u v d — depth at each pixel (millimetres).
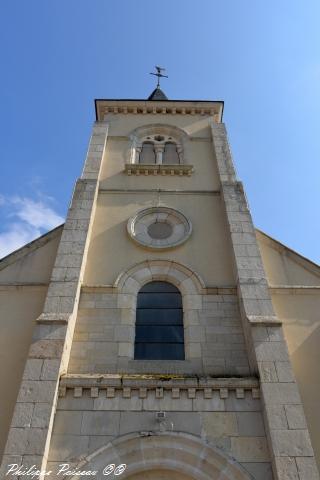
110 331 9766
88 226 11797
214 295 10555
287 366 8352
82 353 9281
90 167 14438
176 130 17484
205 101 18859
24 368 8641
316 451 7902
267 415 7668
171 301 10695
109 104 18781
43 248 11859
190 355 9383
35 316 9969
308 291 10656
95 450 7469
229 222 12086
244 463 7363
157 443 7625
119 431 7715
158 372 9078
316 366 9219
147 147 17062
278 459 7121
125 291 10656
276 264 11594
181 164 15062
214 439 7648
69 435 7633
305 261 11539
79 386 8188
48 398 7754
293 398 7887
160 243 11930
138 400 8094
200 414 7938
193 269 11172
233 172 14516
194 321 10000
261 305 9742
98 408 7969
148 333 10031
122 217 12883
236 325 9938
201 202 13508
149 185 14281
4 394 8516
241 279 10359
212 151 16109
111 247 11844
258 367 8359
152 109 18750
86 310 10125
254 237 11594
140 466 7445
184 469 7434
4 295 10430
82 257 10797
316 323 10031
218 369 9125
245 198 13086
